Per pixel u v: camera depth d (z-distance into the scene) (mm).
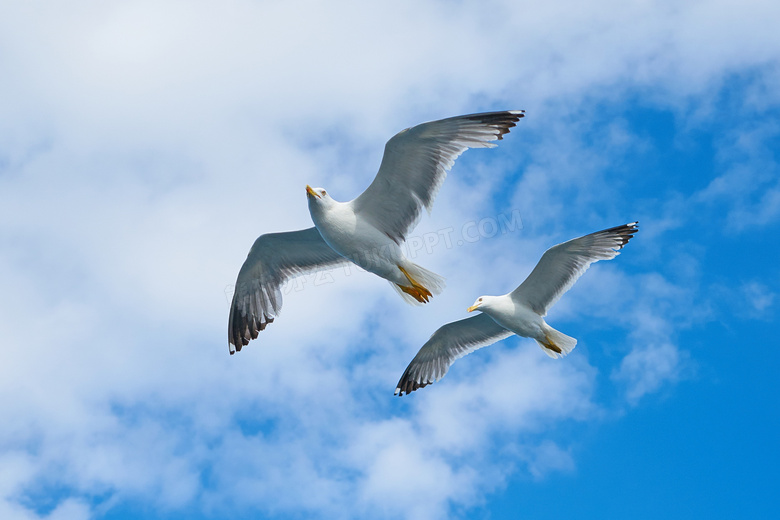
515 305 13844
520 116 10852
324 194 11562
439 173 11086
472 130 10828
